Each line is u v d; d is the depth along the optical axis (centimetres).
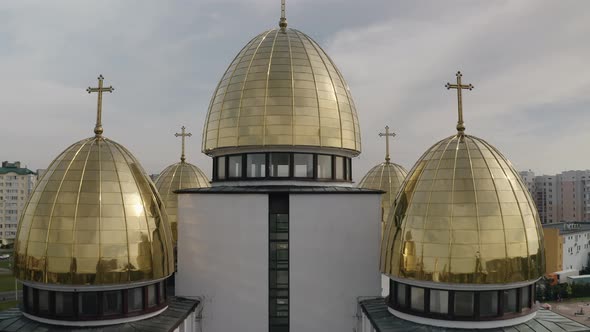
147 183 2622
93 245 2305
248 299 2973
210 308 2994
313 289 2967
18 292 7619
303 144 3141
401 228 2425
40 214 2367
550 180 15388
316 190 3008
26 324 2394
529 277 2294
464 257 2228
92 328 2342
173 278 3834
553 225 11894
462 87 2611
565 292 8419
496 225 2259
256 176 3250
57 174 2456
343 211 2991
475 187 2320
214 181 3403
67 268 2280
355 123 3453
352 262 2983
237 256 2986
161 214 2628
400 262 2386
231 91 3291
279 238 3019
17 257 2408
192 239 3042
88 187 2394
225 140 3228
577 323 2416
